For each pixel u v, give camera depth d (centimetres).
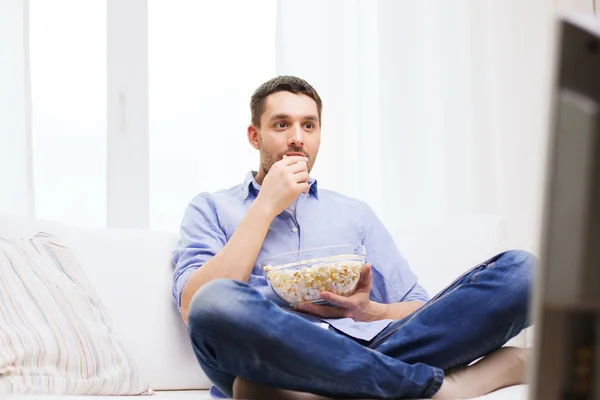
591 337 72
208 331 135
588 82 71
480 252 221
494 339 156
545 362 73
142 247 201
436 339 155
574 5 312
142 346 190
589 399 72
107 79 278
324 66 286
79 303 169
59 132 273
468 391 151
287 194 190
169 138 280
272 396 138
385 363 138
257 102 207
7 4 263
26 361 144
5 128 260
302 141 201
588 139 70
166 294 197
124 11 281
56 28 276
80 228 200
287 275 174
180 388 193
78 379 151
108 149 275
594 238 70
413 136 294
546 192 72
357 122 288
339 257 176
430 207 293
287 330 133
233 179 282
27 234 185
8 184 258
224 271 181
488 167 298
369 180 289
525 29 308
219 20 287
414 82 296
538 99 307
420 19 298
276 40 282
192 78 283
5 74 261
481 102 300
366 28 292
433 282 218
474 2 303
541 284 73
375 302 188
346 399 138
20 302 154
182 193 279
